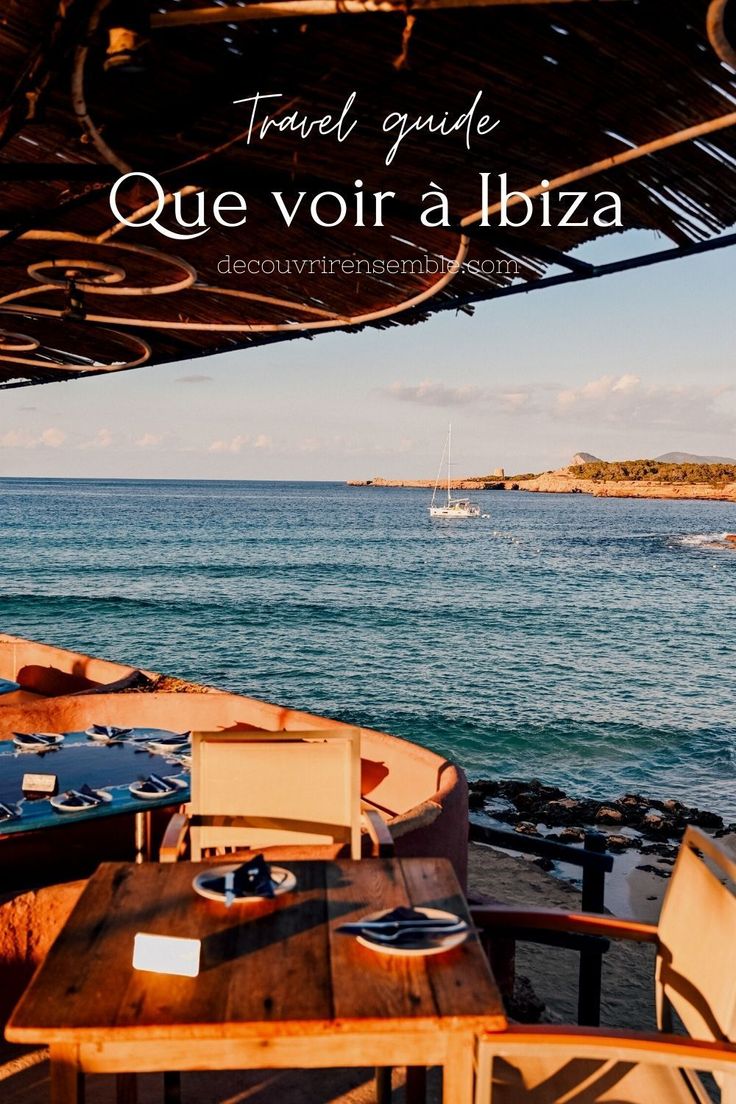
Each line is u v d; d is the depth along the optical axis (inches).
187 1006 71.9
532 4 53.7
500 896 281.4
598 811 524.1
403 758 184.9
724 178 70.7
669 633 1341.0
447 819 142.5
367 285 114.7
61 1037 68.5
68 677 281.3
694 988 91.1
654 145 67.9
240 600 1627.7
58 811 138.0
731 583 2055.9
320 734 124.5
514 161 74.8
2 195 98.0
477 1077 77.1
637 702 874.1
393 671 1028.5
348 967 78.4
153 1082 119.7
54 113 74.7
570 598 1749.5
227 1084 119.6
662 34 56.2
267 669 1040.8
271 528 3560.5
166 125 73.7
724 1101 80.6
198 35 61.9
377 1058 72.8
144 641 1225.4
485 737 749.3
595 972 125.1
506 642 1239.5
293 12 54.6
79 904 91.4
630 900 378.3
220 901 91.8
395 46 60.9
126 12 56.7
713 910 90.9
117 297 133.4
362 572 2144.4
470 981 76.1
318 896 94.0
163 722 220.4
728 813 562.9
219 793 123.9
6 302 132.4
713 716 820.0
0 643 310.3
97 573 2023.9
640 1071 92.4
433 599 1694.1
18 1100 114.3
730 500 7736.2
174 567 2175.2
